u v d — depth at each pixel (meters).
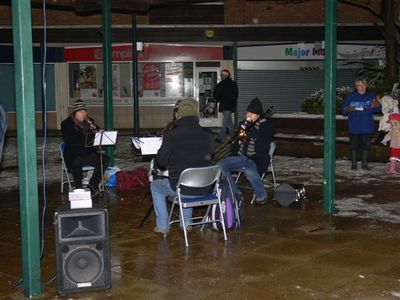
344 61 22.55
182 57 22.78
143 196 9.40
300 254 6.28
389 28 15.42
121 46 22.52
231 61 22.88
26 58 4.95
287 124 14.84
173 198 6.91
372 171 11.66
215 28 21.81
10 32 21.95
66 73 22.91
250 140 8.64
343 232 7.14
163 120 23.25
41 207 8.74
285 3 21.08
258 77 22.92
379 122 13.20
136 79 15.33
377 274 5.62
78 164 9.21
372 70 16.69
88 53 22.78
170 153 6.69
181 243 6.76
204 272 5.75
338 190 9.76
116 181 10.13
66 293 5.17
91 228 5.16
